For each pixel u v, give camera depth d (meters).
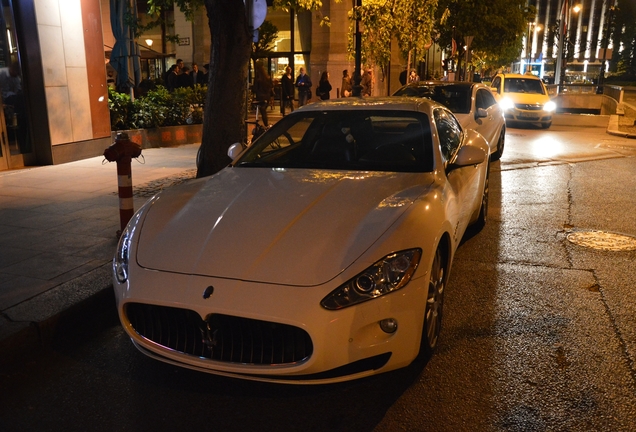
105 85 11.27
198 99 14.59
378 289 2.92
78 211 6.76
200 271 3.03
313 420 3.00
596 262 5.48
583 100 30.48
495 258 5.62
